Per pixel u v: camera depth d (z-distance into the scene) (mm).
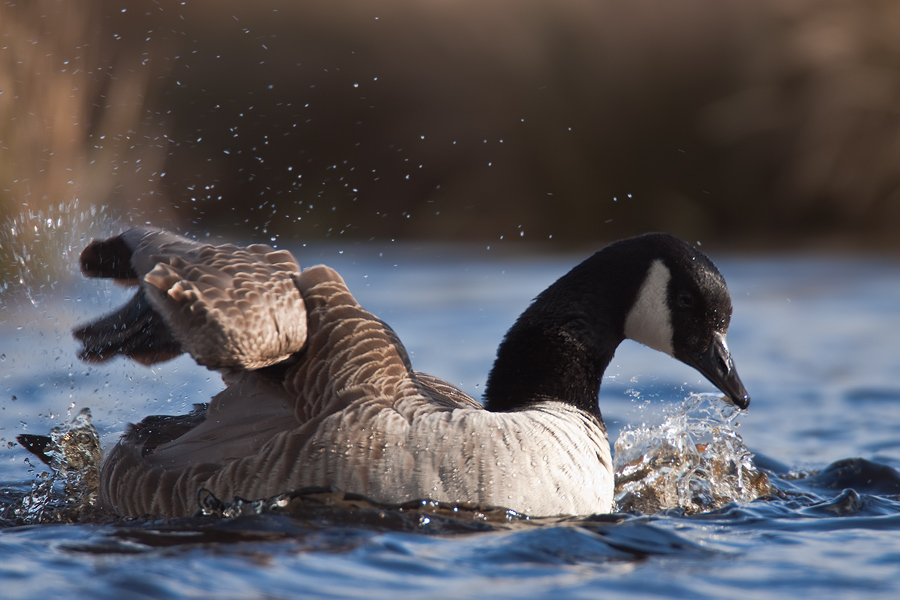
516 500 6996
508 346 8141
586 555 6219
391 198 29109
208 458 7289
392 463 6879
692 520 7379
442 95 30031
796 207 29203
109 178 17500
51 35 16828
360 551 6086
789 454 9914
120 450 7742
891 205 28734
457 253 25000
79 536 6535
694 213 28484
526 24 29891
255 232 25641
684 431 9125
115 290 12719
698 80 28969
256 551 6062
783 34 29109
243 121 26797
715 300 8078
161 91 24453
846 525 7195
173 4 25516
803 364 14031
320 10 30469
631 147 28844
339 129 29281
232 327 6836
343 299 7617
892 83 28609
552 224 28703
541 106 29141
